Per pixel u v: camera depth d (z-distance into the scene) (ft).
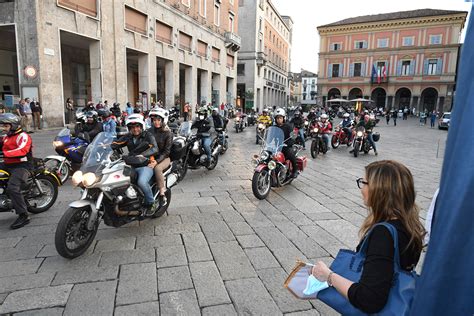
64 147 21.59
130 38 68.39
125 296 9.37
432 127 97.96
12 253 11.93
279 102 213.87
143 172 13.74
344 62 183.73
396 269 4.60
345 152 40.06
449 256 3.26
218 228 14.51
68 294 9.44
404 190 4.99
